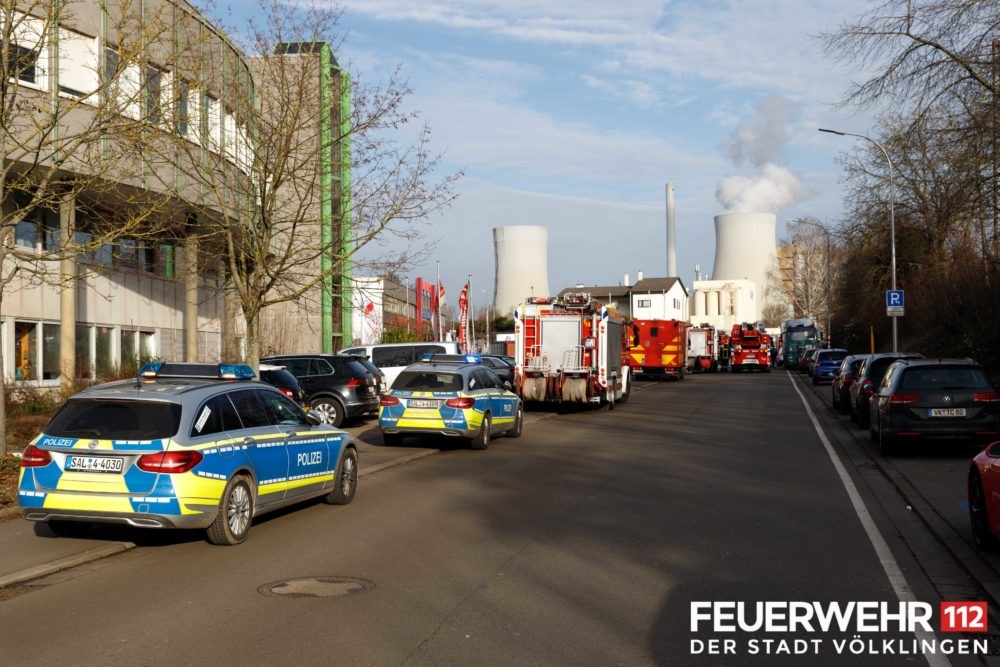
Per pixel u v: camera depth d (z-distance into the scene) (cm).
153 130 1394
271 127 1795
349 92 1898
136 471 876
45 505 884
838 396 2809
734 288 12562
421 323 6656
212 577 796
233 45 1884
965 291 3098
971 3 2038
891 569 821
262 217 1769
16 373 2253
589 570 812
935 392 1590
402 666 557
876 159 4112
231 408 982
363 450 1797
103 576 807
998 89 2053
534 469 1523
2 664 564
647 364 4994
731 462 1603
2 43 1224
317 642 605
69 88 1870
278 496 1025
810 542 938
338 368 2269
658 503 1177
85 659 573
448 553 884
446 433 1778
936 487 1286
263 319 4012
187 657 575
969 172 2138
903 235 4966
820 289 9856
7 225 1265
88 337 2564
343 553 888
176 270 2894
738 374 6481
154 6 1784
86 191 1466
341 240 1822
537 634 624
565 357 2734
